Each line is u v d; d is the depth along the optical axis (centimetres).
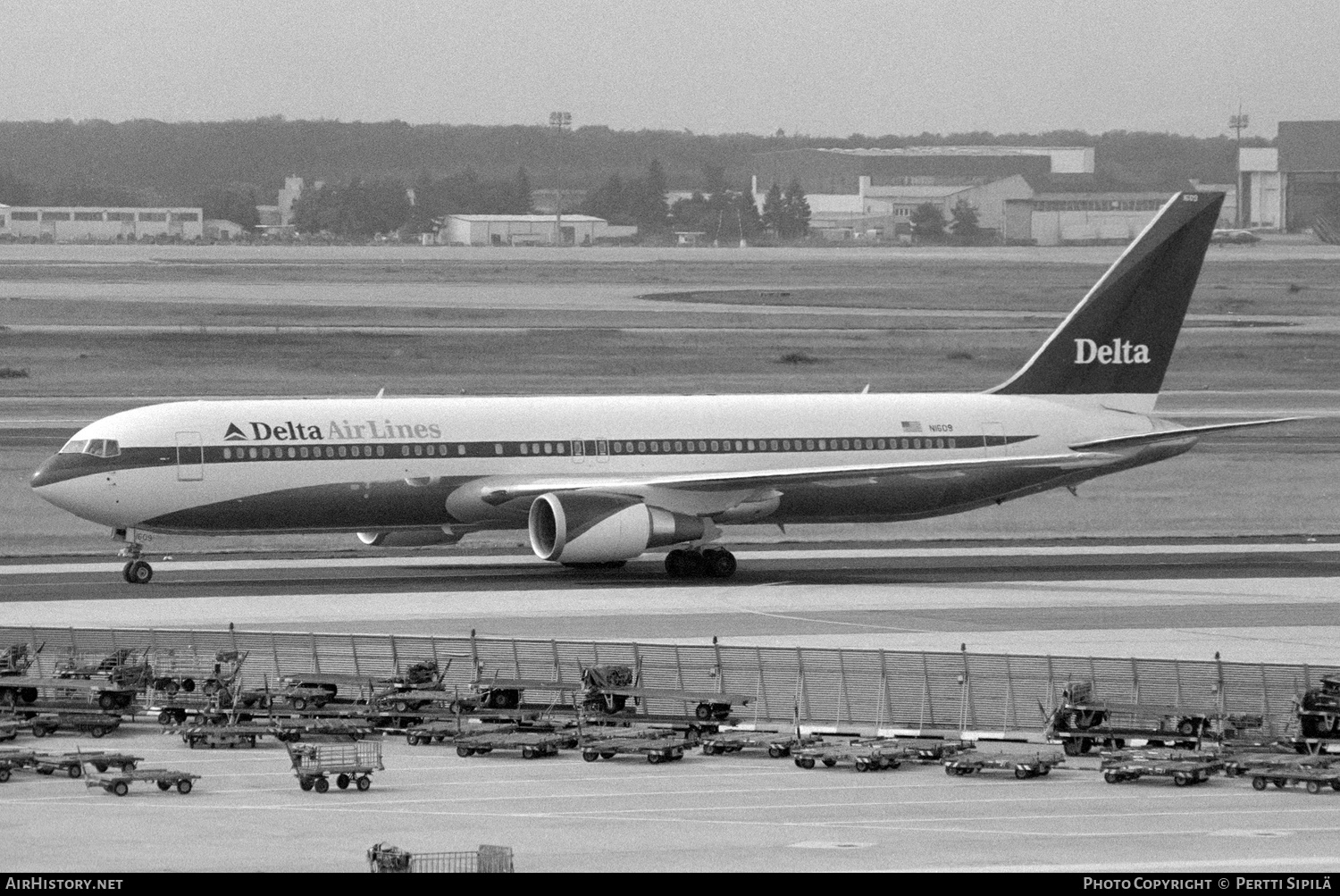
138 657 17012
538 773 13838
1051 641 19075
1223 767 13750
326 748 14600
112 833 11606
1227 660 17962
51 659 17075
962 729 15312
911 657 17200
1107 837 11694
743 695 16112
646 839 11575
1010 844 11450
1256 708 15912
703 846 11369
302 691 15850
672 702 15925
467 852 11112
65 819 12006
